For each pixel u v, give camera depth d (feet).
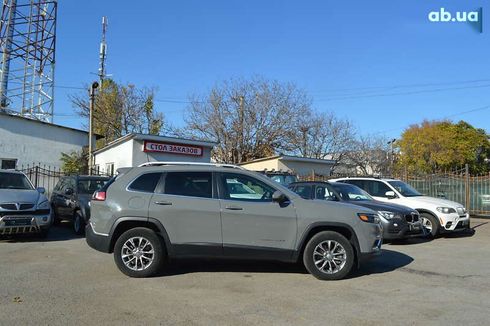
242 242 24.17
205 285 22.77
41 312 18.20
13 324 16.74
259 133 118.62
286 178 62.49
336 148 138.10
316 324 17.11
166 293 21.24
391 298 20.84
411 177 65.21
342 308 19.19
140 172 25.44
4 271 25.67
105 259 29.40
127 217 24.40
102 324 16.87
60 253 31.60
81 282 23.21
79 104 131.95
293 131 121.49
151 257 24.36
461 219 42.37
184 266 27.12
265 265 27.58
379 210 36.52
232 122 118.11
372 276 25.40
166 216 24.22
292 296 20.94
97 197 25.48
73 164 79.36
